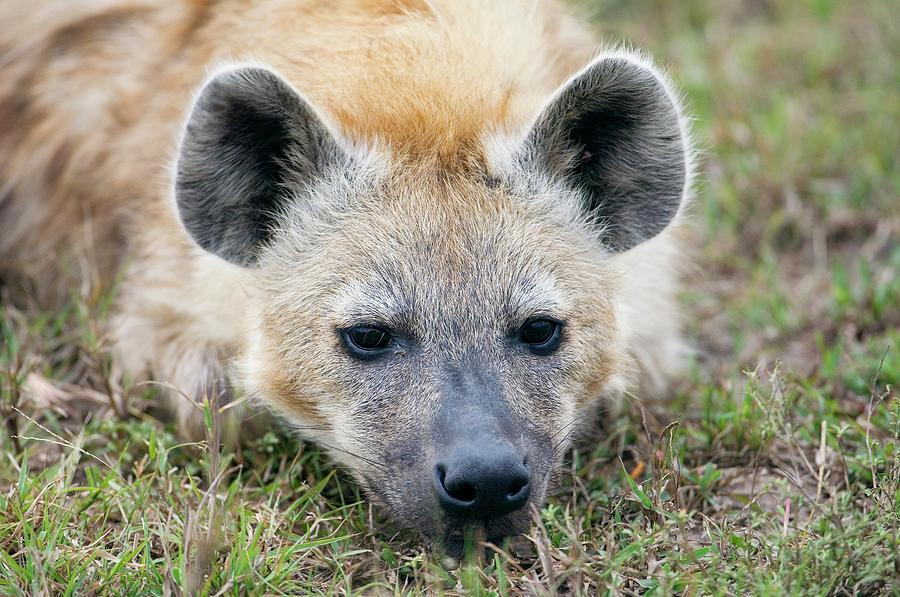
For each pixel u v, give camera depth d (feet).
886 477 23.56
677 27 47.06
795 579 21.25
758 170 39.47
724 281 36.32
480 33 27.30
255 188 25.67
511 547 23.06
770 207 38.60
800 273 36.50
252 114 24.49
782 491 23.82
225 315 27.17
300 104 24.20
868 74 43.86
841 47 45.21
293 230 25.46
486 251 23.80
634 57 24.48
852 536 21.42
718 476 26.09
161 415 29.53
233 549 22.36
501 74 26.76
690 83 42.86
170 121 30.35
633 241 26.53
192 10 31.71
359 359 23.86
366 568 23.08
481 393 22.49
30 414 28.71
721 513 25.16
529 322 23.76
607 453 27.68
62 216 34.04
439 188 24.43
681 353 30.99
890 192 38.27
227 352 27.89
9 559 22.26
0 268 34.81
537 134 24.94
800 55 45.21
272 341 25.35
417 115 25.25
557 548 22.54
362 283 23.77
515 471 20.95
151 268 29.58
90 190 33.06
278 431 27.58
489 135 25.12
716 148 40.22
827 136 40.27
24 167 34.45
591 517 24.66
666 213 26.21
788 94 43.04
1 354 31.86
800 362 31.89
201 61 30.60
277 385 25.34
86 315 30.83
